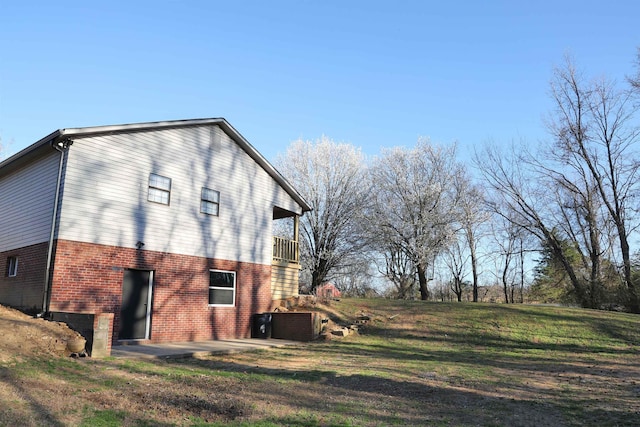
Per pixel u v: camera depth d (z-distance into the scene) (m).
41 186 13.80
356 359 12.87
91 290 13.04
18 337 9.17
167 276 15.11
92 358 10.03
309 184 35.94
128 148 14.43
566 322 18.75
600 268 31.23
